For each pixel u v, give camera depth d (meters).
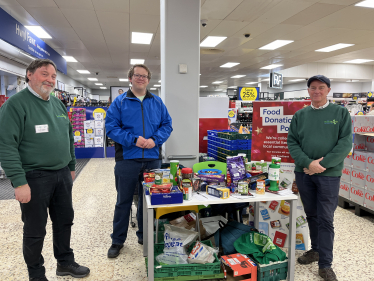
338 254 2.41
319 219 2.07
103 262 2.27
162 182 1.86
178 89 2.90
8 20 4.83
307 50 9.05
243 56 9.98
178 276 1.85
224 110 4.11
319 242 2.07
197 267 1.86
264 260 1.92
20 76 7.79
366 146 3.49
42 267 1.84
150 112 2.34
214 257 1.96
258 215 2.57
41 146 1.67
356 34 7.25
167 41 2.84
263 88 18.59
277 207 2.55
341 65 15.68
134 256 2.37
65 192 1.88
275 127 2.54
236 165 2.07
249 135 2.96
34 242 1.73
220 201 1.79
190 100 2.93
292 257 1.92
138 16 5.65
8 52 6.19
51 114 1.75
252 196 1.88
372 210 3.12
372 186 3.11
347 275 2.10
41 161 1.68
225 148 3.10
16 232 2.82
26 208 1.67
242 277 1.94
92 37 7.20
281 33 7.11
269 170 2.02
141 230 2.57
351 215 3.38
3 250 2.46
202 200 1.79
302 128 2.16
